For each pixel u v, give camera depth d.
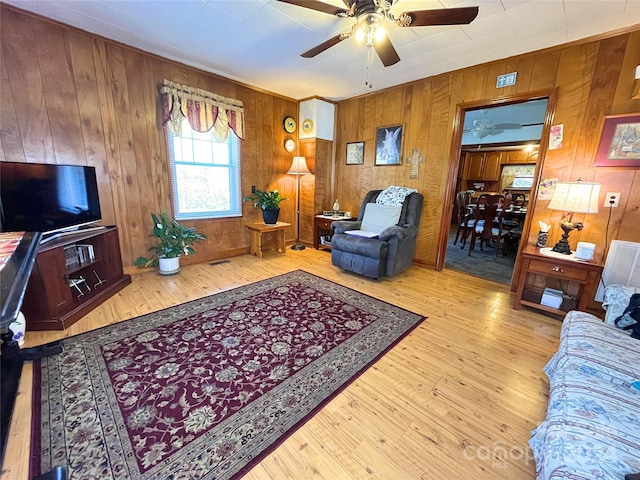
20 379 1.51
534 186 2.73
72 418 1.29
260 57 2.92
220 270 3.39
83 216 2.43
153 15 2.20
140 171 2.98
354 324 2.21
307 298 2.66
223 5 2.05
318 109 4.21
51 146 2.41
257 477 1.06
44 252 1.90
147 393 1.45
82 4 2.07
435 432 1.28
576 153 2.49
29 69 2.25
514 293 2.90
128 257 3.02
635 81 2.19
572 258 2.23
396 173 3.87
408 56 2.79
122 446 1.16
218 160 3.69
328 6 1.69
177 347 1.85
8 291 0.84
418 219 3.49
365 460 1.14
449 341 2.01
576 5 1.93
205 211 3.66
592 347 1.32
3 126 2.19
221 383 1.54
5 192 1.96
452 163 3.31
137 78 2.83
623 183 2.30
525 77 2.70
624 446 0.82
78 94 2.50
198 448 1.17
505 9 2.00
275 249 4.45
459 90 3.15
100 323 2.11
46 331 1.97
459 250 4.84
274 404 1.41
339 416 1.35
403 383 1.58
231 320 2.21
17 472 1.05
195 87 3.22
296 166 4.16
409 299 2.71
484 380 1.62
